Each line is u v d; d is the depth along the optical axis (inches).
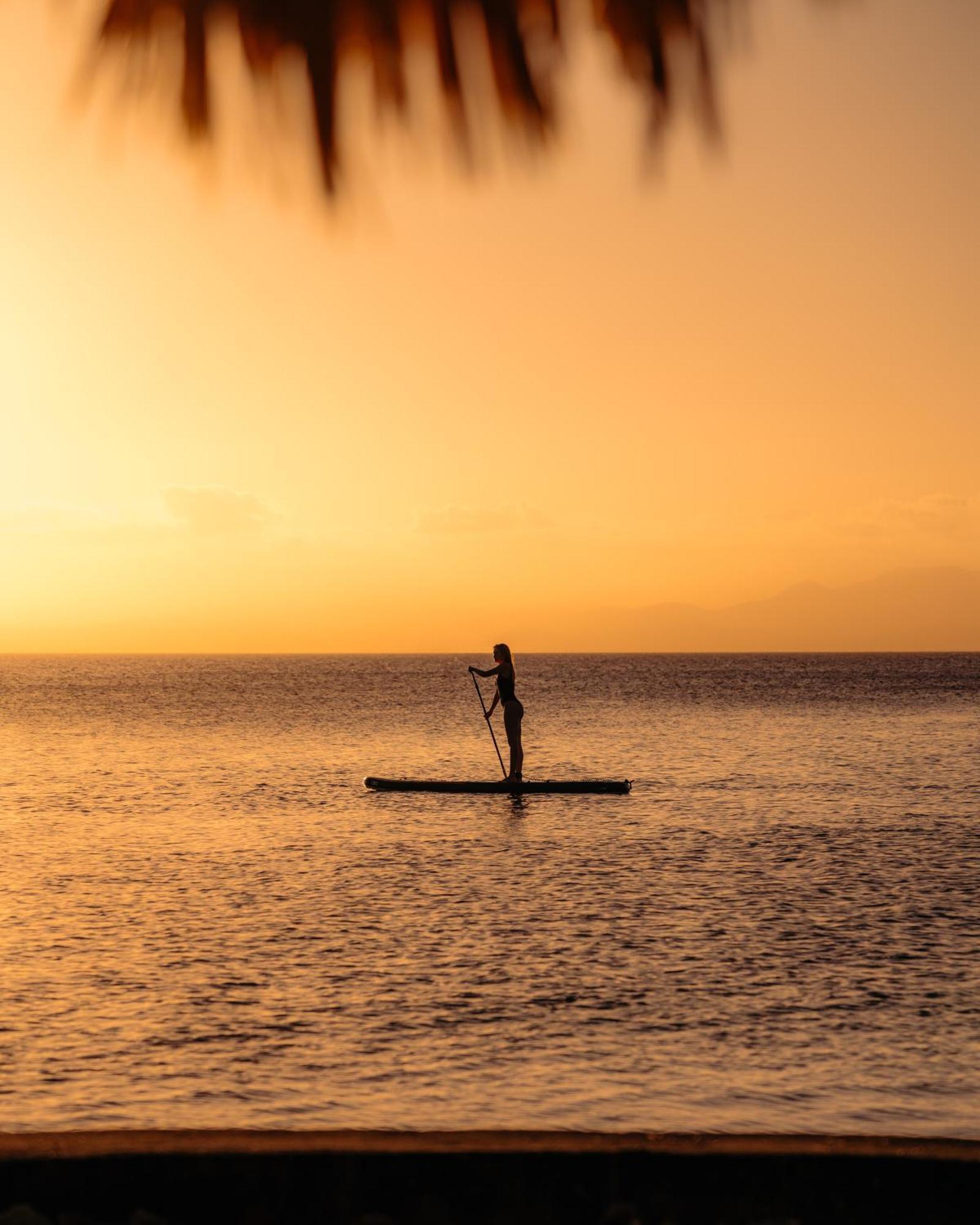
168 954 807.7
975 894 1023.6
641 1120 515.5
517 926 896.3
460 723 4084.6
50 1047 609.9
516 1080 562.6
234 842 1348.4
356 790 1926.7
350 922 912.9
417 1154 299.6
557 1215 298.0
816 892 1035.9
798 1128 506.3
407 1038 624.4
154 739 3255.4
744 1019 658.2
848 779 2081.7
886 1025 647.8
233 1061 588.7
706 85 74.9
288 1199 296.8
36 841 1365.7
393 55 72.9
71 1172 295.1
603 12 74.0
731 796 1807.3
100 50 70.9
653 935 864.9
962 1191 298.4
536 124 73.5
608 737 3267.7
